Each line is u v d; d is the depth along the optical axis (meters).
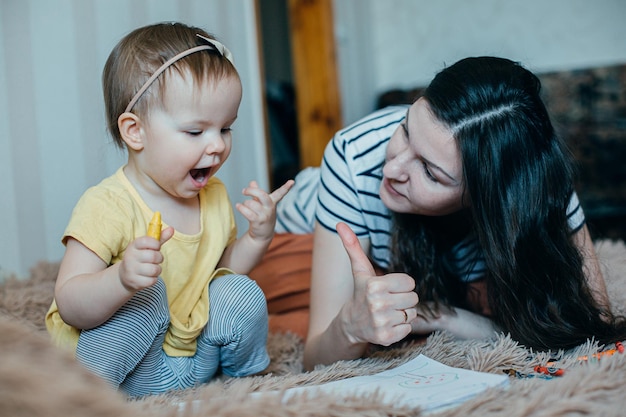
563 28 3.80
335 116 3.49
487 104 0.97
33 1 1.51
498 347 0.97
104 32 1.70
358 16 4.07
